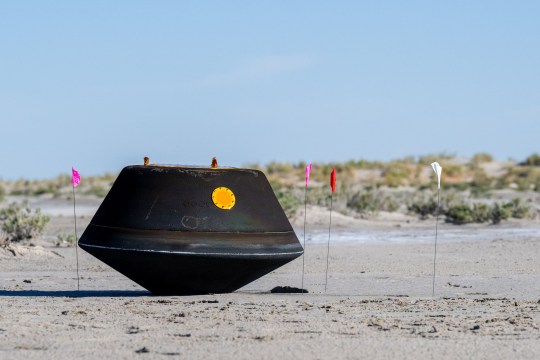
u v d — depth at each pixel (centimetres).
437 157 8575
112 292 1612
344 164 8081
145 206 1467
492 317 1265
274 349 1014
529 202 5075
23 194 6731
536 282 1788
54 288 1688
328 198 4488
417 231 3362
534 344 1047
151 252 1445
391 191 6159
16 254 2283
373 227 3531
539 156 8356
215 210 1472
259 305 1395
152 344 1045
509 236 3116
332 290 1647
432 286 1717
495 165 8381
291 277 1889
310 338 1083
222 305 1398
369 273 1975
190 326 1174
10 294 1566
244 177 1499
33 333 1120
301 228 3453
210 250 1454
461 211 3841
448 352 1001
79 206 5103
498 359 969
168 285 1512
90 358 967
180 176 1477
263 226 1492
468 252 2505
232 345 1038
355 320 1232
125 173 1497
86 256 2356
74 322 1209
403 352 1000
